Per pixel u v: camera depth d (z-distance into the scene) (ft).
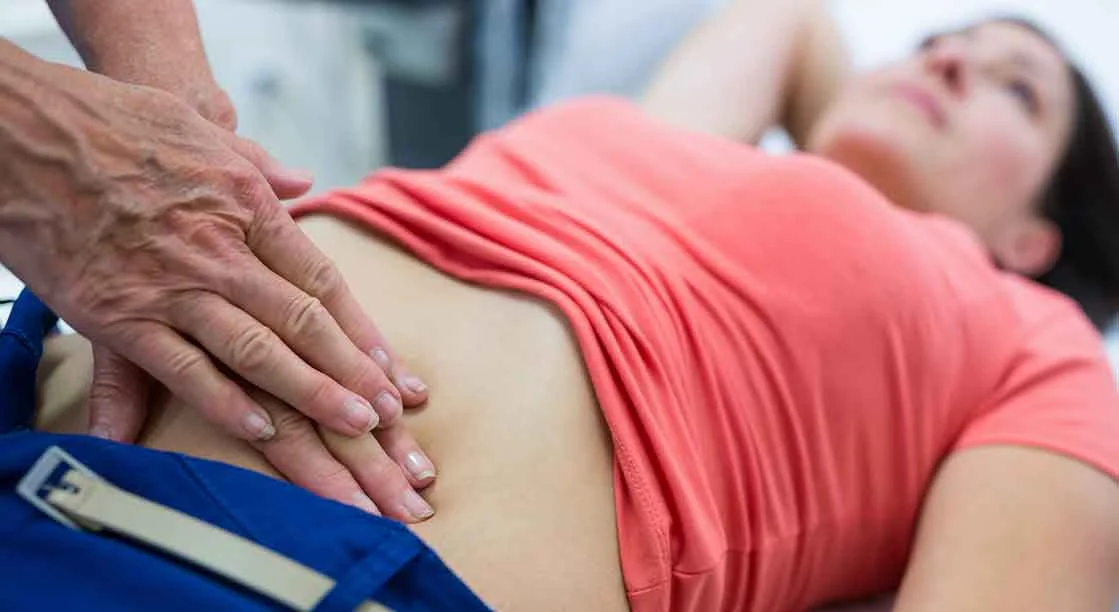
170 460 2.11
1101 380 3.31
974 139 4.16
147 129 2.11
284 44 6.12
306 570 1.99
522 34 5.58
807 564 2.94
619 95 5.51
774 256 2.94
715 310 2.79
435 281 2.73
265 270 2.17
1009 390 3.20
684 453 2.49
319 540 2.03
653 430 2.39
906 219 3.51
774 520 2.75
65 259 2.04
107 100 2.09
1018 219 4.33
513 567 2.21
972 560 2.75
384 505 2.22
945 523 2.89
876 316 2.92
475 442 2.38
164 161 2.09
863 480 2.97
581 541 2.31
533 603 2.20
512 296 2.63
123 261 2.06
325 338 2.18
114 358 2.34
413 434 2.39
